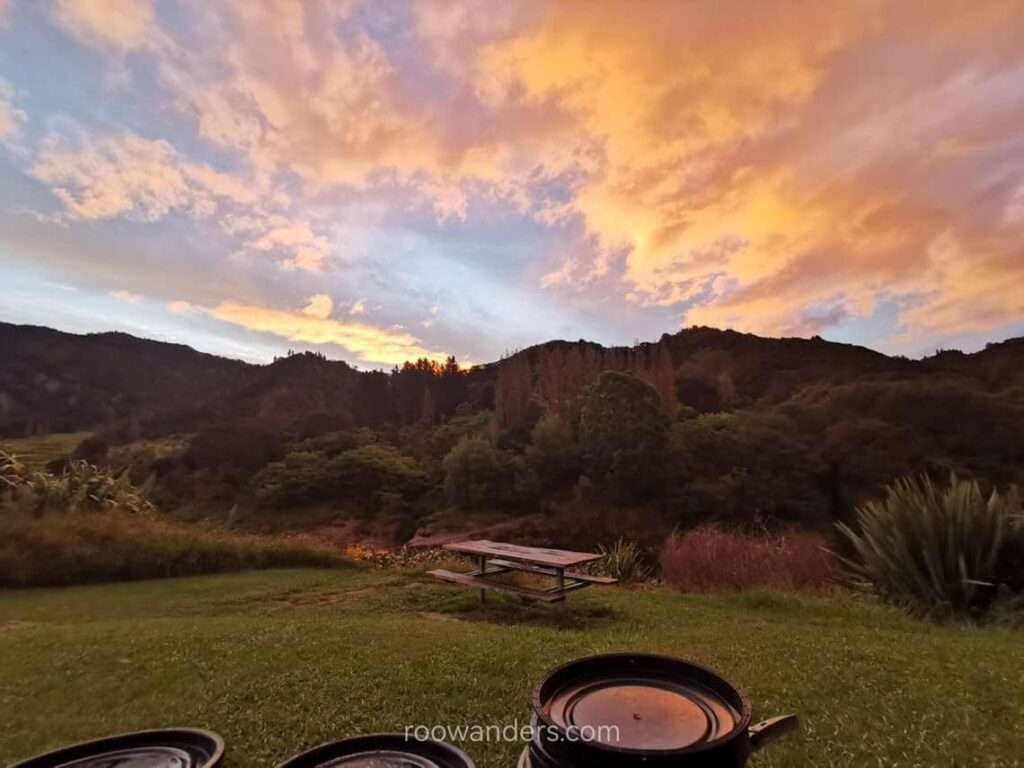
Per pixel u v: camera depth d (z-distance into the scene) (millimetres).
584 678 1339
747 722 1148
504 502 35188
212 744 1534
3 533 11031
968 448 30797
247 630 5695
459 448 36844
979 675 3908
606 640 5117
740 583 9180
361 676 4137
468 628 5777
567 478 35156
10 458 15031
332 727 3316
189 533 12484
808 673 4012
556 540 29297
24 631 6320
